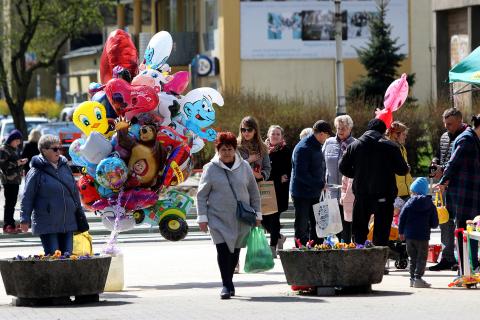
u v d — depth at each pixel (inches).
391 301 959.0
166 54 1312.7
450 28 3090.6
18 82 3902.6
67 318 887.1
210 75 3715.6
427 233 1072.8
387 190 1147.9
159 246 1649.9
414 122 2556.6
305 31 3676.2
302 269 1014.4
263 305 949.2
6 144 1830.7
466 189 1148.5
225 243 1007.0
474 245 1087.6
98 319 876.0
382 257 1019.9
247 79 3666.3
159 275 1283.2
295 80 3681.1
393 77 3203.7
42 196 1096.8
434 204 1159.0
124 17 4945.9
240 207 1008.2
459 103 2539.4
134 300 1028.5
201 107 1269.7
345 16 3693.4
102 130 1236.5
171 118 1259.8
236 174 1013.8
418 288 1069.8
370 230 1246.9
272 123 2593.5
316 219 1231.5
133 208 1228.5
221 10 3659.0
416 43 3730.3
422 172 2576.3
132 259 1465.3
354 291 1023.6
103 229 1872.5
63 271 981.8
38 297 981.2
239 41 3659.0
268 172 1309.1
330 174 1314.0
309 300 978.1
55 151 1099.3
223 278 1019.3
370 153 1145.4
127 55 1316.4
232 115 2645.2
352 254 1005.8
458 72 1349.7
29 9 3890.3
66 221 1101.7
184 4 4165.8
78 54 5802.2
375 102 2778.1
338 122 1309.1
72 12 3941.9
